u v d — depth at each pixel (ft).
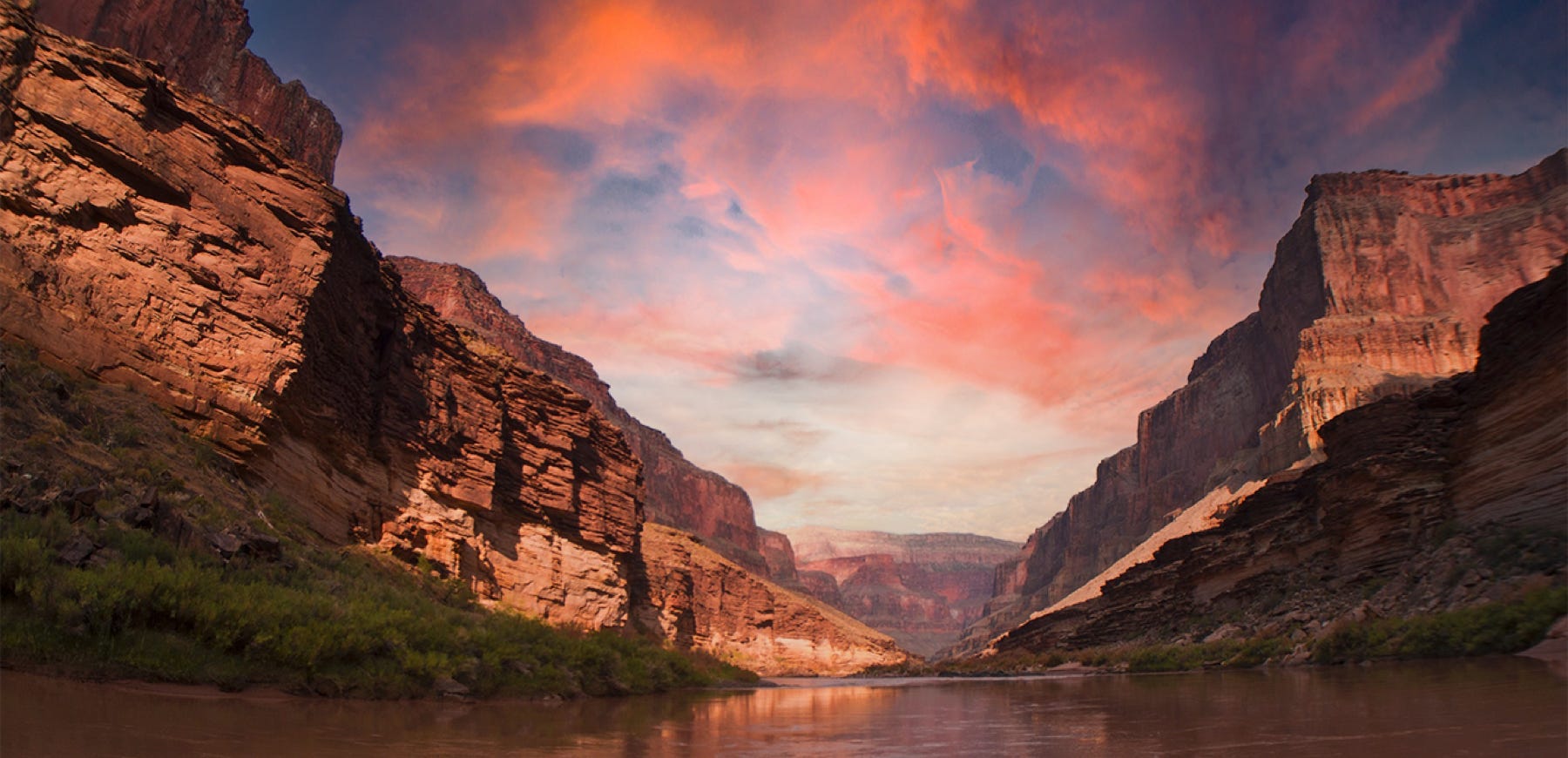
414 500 132.87
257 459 91.76
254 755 29.17
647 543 292.40
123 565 49.60
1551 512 107.04
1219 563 198.90
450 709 57.47
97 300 79.56
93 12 171.22
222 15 216.54
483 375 161.27
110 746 28.09
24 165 77.20
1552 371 110.52
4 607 42.57
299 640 53.83
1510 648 80.53
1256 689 73.15
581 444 198.90
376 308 130.93
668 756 39.42
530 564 163.43
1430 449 141.18
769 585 425.69
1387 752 29.12
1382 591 129.08
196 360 87.76
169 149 89.51
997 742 45.21
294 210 101.91
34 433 60.70
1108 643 239.30
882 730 56.29
